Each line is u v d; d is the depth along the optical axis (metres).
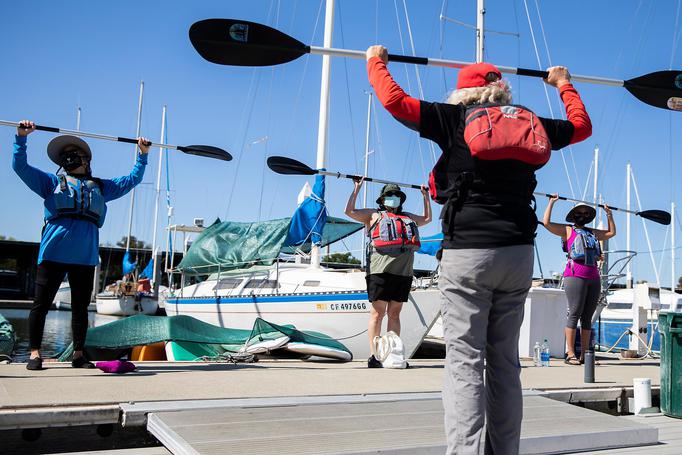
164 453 3.18
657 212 8.36
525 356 8.16
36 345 4.92
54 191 4.94
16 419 3.18
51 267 4.89
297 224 10.59
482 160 2.48
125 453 3.19
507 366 2.58
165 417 3.35
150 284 28.94
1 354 5.73
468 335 2.49
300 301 9.36
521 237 2.48
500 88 2.62
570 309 7.31
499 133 2.44
